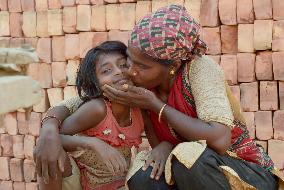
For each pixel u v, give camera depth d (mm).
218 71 2514
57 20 4883
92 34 4773
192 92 2484
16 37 5102
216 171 2354
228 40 4410
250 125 4359
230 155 2545
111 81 2525
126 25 4648
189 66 2512
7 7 5109
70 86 4898
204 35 4457
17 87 1855
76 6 4809
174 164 2381
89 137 2494
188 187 2367
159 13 2404
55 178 2463
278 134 4285
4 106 1810
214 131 2348
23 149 5109
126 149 2705
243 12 4309
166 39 2344
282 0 4191
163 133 2592
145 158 2555
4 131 5180
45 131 2473
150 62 2398
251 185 2404
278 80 4277
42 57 4973
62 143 2494
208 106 2387
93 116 2512
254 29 4289
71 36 4852
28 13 5012
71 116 2543
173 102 2520
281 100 4277
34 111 5023
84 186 2707
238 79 4379
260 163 2635
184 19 2398
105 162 2438
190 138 2393
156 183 2453
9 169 5207
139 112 2688
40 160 2439
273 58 4250
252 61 4328
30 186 5137
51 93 4977
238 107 2621
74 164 2711
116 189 2684
